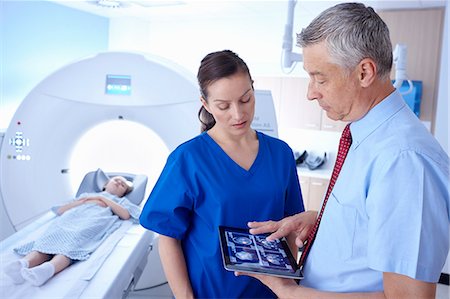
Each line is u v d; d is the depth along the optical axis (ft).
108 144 9.00
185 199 3.67
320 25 2.43
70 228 6.77
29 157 8.14
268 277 2.94
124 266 5.90
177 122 7.93
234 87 3.33
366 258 2.50
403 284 2.18
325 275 2.74
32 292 5.17
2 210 8.23
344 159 2.92
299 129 13.82
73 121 8.21
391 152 2.30
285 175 4.00
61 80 8.04
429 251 2.14
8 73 10.67
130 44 15.47
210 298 3.75
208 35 15.40
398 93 2.58
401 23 10.92
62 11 12.69
